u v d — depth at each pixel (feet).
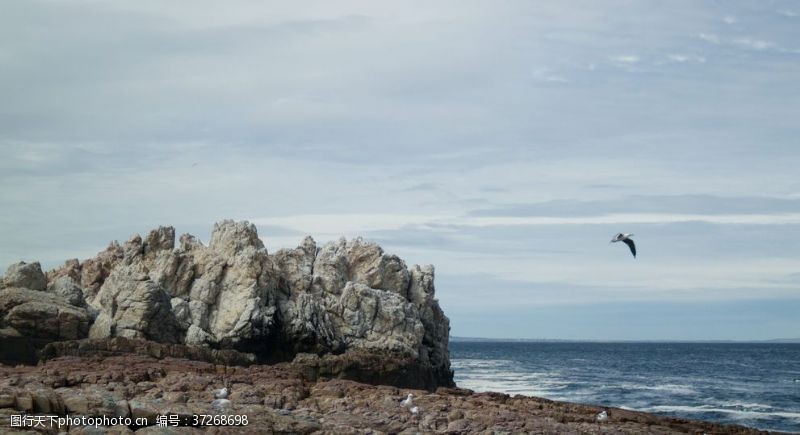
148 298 225.97
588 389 361.51
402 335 259.60
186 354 213.05
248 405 131.85
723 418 263.49
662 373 510.99
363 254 283.79
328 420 132.05
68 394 122.72
